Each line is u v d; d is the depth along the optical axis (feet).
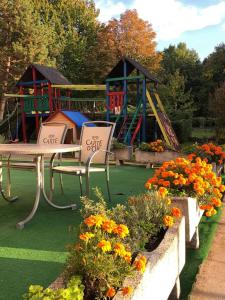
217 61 90.43
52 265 9.04
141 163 27.58
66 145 14.51
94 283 5.82
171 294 7.97
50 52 92.32
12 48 81.05
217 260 9.69
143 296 6.07
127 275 5.97
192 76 120.88
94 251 5.97
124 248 6.23
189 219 9.81
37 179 12.97
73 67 97.91
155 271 6.61
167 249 7.25
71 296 4.84
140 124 42.09
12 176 22.97
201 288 8.16
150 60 96.94
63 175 23.16
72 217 13.28
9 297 7.44
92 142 16.46
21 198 16.57
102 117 53.52
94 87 47.14
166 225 8.35
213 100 55.21
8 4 81.92
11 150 12.19
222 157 20.58
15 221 12.87
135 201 9.43
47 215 13.57
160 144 27.27
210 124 94.43
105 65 95.40
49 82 49.26
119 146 28.32
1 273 8.59
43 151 12.11
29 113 52.03
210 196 11.64
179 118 73.05
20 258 9.48
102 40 97.25
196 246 10.51
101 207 8.14
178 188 11.34
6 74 80.33
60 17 103.76
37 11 96.48
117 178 22.07
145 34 97.45
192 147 25.13
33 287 4.87
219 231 12.06
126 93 44.01
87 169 14.40
